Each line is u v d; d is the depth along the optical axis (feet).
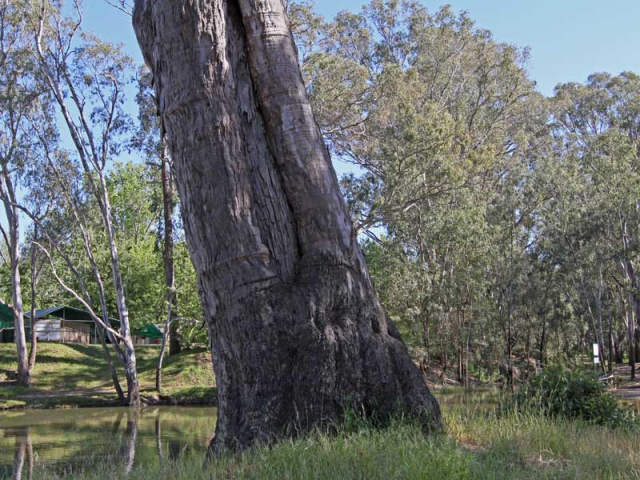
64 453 48.03
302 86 28.73
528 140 135.85
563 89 154.61
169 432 61.36
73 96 97.30
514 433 27.07
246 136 27.45
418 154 86.22
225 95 26.91
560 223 109.40
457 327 108.17
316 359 25.57
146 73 100.48
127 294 140.67
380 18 130.00
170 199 118.32
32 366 111.04
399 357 27.09
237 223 26.32
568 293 125.49
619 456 23.02
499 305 104.99
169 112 27.17
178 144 27.09
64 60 97.81
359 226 88.28
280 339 25.80
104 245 144.25
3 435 59.77
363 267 28.25
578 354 137.08
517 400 35.17
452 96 130.00
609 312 137.28
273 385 25.45
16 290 110.01
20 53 99.14
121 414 81.56
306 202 27.40
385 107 96.58
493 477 18.92
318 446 21.93
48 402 91.91
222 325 26.45
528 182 107.96
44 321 151.02
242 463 22.31
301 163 27.61
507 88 131.95
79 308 160.04
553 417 31.76
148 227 173.88
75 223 104.37
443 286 105.50
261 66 28.09
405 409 26.14
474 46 130.93
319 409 25.16
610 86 154.40
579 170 123.34
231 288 26.20
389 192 87.15
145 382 110.22
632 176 116.37
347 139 105.40
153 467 25.81
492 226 105.50
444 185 90.22
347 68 96.37
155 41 27.73
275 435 24.72
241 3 28.35
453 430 27.99
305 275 26.89
